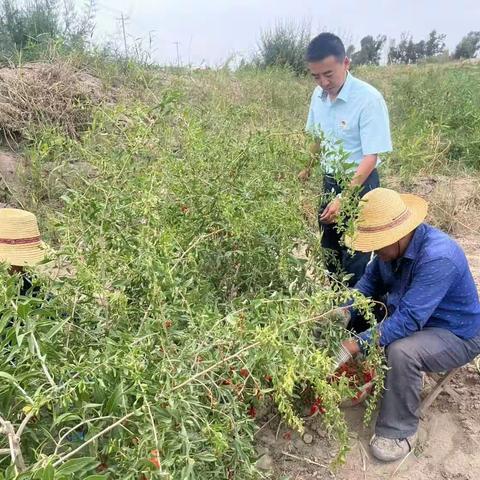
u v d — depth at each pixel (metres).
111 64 6.57
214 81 7.79
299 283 2.65
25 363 1.79
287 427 2.76
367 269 3.11
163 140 2.64
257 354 1.84
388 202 2.67
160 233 2.18
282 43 11.97
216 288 2.67
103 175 2.46
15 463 1.49
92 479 1.41
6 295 1.74
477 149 7.23
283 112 7.73
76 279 2.13
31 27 7.07
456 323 2.73
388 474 2.63
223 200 2.40
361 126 3.37
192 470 1.68
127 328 2.15
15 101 5.29
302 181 2.91
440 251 2.65
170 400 1.72
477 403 2.99
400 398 2.63
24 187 4.58
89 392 1.78
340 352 2.61
